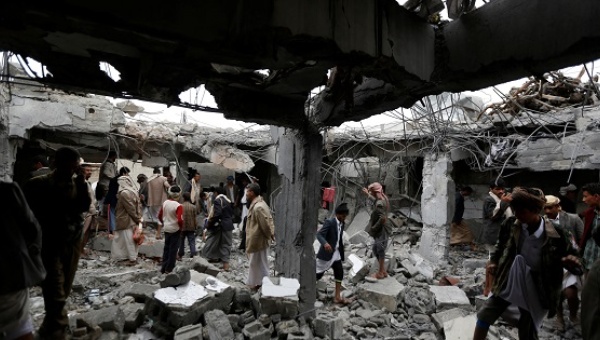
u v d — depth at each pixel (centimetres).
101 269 630
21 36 215
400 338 433
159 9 194
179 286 414
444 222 843
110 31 198
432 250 862
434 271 761
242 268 729
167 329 376
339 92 378
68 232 306
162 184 968
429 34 321
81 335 329
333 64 292
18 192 234
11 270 222
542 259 314
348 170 1280
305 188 500
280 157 566
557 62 256
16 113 743
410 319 512
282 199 551
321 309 528
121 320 374
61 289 304
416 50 305
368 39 262
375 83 382
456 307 518
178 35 202
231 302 456
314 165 506
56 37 217
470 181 1063
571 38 240
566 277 464
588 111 652
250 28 215
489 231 764
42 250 294
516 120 739
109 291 517
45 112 782
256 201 546
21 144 787
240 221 1038
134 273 580
